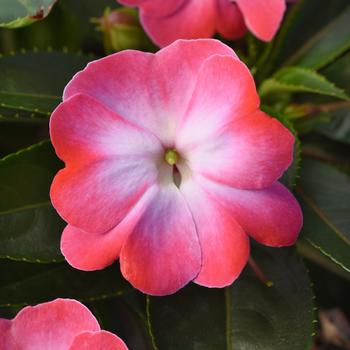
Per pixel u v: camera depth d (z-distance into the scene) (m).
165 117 0.25
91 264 0.25
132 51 0.25
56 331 0.26
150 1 0.30
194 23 0.30
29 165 0.28
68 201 0.25
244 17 0.30
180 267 0.26
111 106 0.25
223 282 0.26
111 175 0.25
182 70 0.25
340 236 0.30
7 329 0.26
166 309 0.29
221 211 0.26
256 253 0.30
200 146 0.26
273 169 0.25
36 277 0.30
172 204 0.26
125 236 0.25
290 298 0.29
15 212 0.28
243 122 0.25
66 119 0.24
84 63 0.31
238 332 0.29
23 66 0.31
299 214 0.26
